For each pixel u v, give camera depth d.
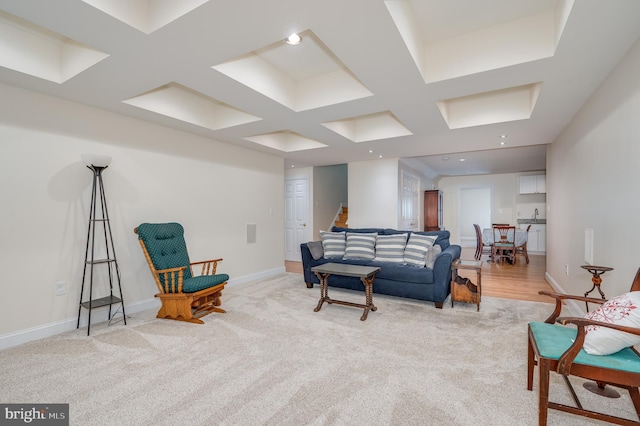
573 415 1.70
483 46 2.30
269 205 5.39
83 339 2.69
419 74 2.34
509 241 6.93
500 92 3.55
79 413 1.72
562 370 1.49
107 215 3.03
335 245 4.60
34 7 1.57
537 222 8.38
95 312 3.09
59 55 2.52
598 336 1.50
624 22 1.72
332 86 3.01
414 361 2.29
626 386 1.63
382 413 1.71
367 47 1.96
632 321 1.46
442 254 3.65
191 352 2.45
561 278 4.10
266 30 1.79
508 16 2.15
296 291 4.31
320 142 4.73
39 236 2.72
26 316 2.65
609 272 2.41
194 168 4.08
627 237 2.09
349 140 4.43
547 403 1.53
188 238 4.01
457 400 1.82
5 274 2.54
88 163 2.83
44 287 2.75
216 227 4.39
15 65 2.29
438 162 7.00
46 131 2.76
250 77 2.63
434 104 2.99
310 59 2.77
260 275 5.15
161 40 1.89
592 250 2.78
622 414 1.71
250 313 3.38
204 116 3.78
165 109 3.34
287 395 1.88
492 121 3.60
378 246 4.30
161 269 3.23
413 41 2.13
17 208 2.60
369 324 3.05
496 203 8.98
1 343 2.50
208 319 3.19
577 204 3.27
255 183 5.09
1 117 2.51
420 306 3.63
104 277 3.16
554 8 2.04
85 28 1.76
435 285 3.57
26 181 2.65
